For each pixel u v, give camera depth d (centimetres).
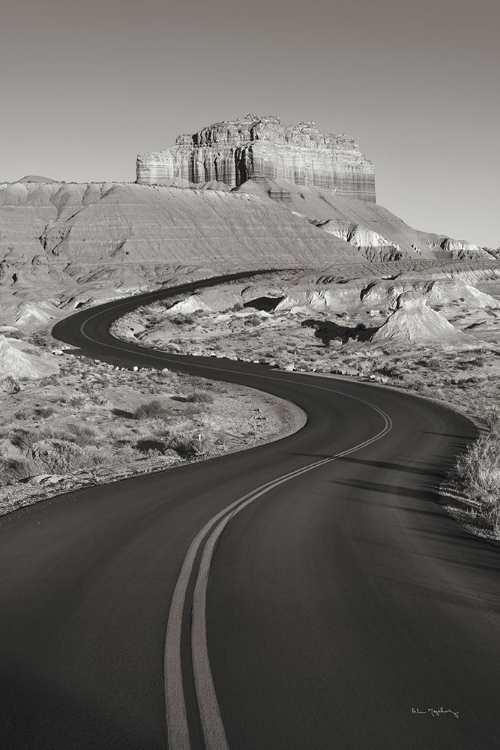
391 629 646
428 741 441
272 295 10894
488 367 5497
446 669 554
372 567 880
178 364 5969
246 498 1417
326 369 5734
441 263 14638
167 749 428
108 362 5984
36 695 504
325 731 452
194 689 512
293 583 801
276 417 3569
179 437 2742
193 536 1053
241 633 632
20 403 3519
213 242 19938
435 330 7019
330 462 2081
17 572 847
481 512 1339
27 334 8225
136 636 623
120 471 1930
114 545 992
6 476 1839
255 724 460
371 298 9612
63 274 15950
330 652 587
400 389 4619
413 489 1596
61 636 623
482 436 2622
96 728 454
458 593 769
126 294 12325
